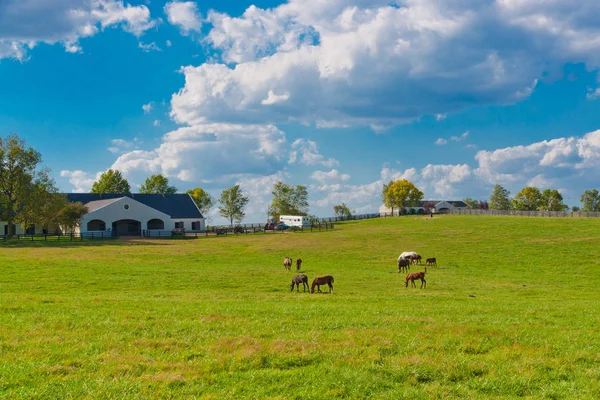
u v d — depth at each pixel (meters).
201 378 11.92
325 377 12.12
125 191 157.75
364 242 77.06
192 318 19.42
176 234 103.25
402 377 12.34
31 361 13.03
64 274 39.62
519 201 179.75
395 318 19.77
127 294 29.55
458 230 83.75
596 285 37.69
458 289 34.47
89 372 12.30
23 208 95.75
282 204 155.25
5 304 22.73
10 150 92.62
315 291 33.22
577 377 12.55
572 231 73.06
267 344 14.84
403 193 164.50
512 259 54.75
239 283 36.41
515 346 15.22
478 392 11.62
